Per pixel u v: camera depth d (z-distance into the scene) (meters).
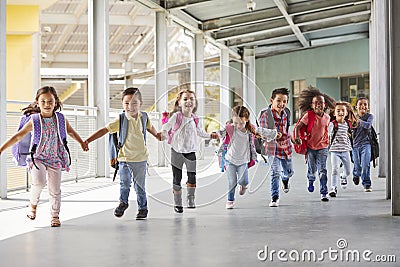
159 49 14.16
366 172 8.16
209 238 4.75
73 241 4.67
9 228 5.32
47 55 23.95
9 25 14.81
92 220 5.80
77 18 19.45
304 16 17.61
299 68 23.77
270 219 5.74
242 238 4.73
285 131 6.89
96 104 11.20
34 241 4.68
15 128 8.24
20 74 14.98
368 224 5.36
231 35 18.39
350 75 22.67
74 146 10.24
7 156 8.16
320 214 6.04
